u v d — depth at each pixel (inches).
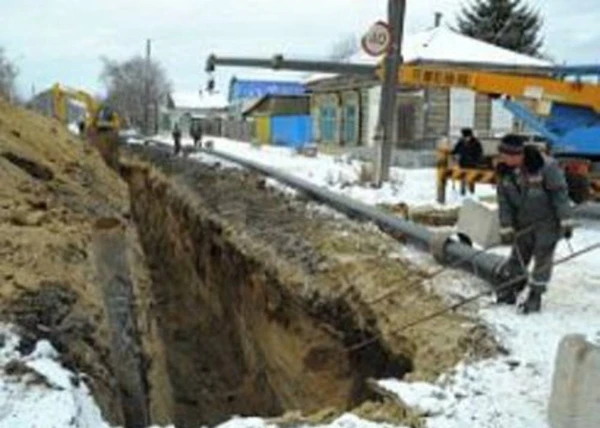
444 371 320.8
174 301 828.0
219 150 1598.2
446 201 741.9
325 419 283.7
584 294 419.5
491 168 749.9
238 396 585.0
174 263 949.2
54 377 277.9
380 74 858.1
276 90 2706.7
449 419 276.4
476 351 337.1
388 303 417.4
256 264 570.3
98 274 320.5
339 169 1067.9
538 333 356.8
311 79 1776.6
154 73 4045.3
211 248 729.6
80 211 528.4
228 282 657.6
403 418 277.7
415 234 527.2
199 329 733.3
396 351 378.3
